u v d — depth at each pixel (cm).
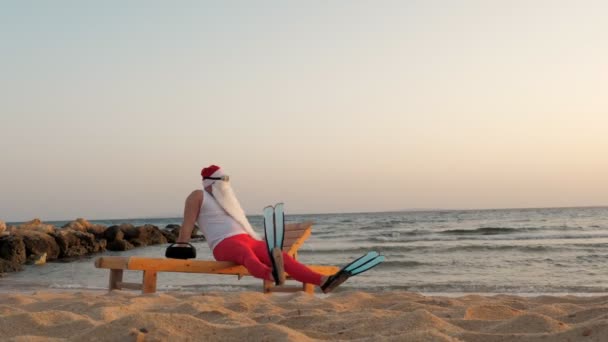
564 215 6694
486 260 1775
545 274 1366
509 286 1129
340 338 281
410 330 286
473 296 623
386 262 1728
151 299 437
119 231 2814
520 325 288
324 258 2083
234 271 469
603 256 1817
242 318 337
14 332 278
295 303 461
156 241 3188
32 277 1455
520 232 3438
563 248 2164
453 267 1591
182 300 447
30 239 2080
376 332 286
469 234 3362
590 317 339
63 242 2316
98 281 1327
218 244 462
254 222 6706
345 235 3616
